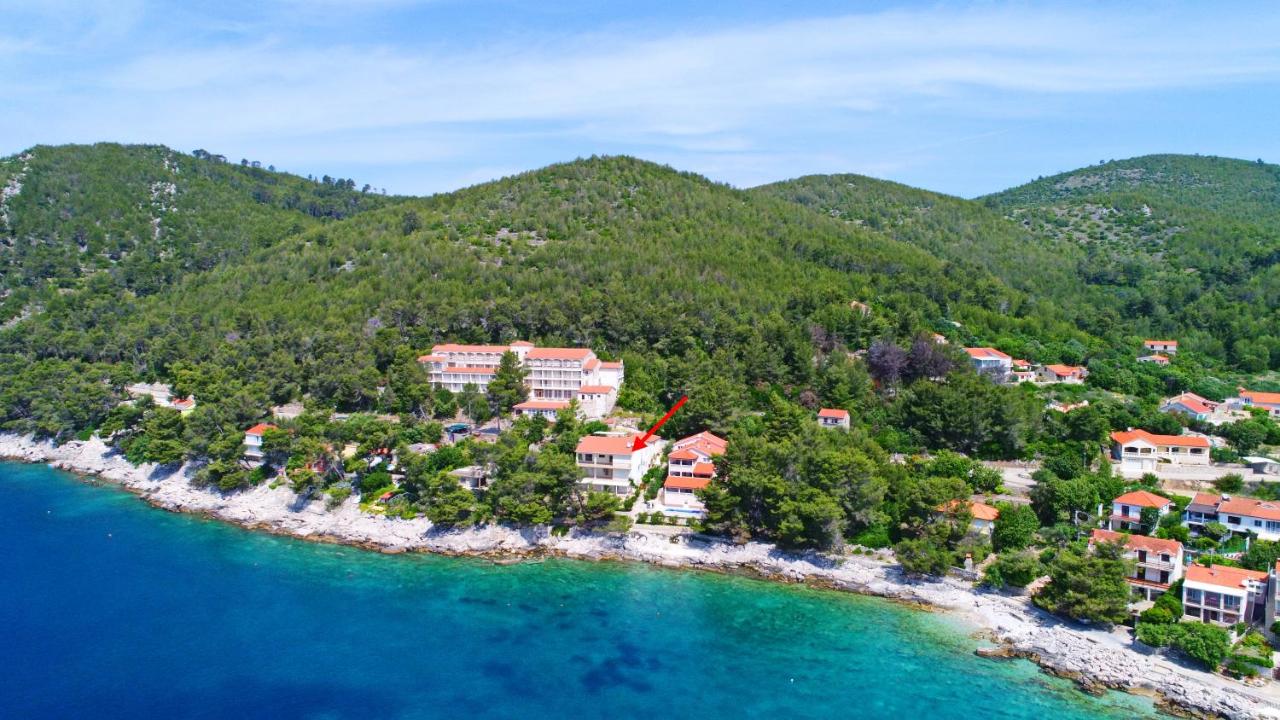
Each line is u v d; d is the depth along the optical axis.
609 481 136.25
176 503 147.50
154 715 82.19
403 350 183.50
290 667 91.69
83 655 93.94
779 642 98.38
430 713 82.81
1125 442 137.00
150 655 94.12
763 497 123.75
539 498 128.75
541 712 83.00
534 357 175.62
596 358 180.88
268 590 112.12
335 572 118.81
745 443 128.25
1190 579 95.06
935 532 113.69
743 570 118.81
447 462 142.62
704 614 105.75
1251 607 94.38
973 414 144.12
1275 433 144.50
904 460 141.38
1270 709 80.25
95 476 167.50
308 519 136.38
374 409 176.38
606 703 84.88
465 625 102.31
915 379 176.38
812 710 83.69
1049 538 114.56
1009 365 183.88
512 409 166.25
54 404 185.62
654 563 121.69
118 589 112.00
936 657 94.81
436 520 126.00
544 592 112.31
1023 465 140.88
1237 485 125.94
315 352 189.88
